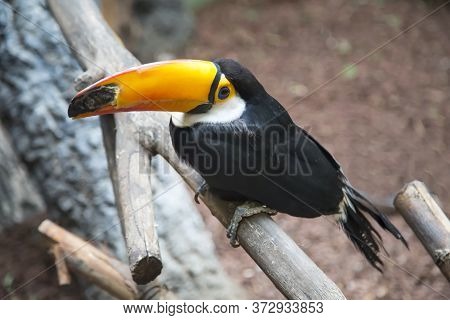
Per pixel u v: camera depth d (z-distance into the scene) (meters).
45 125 6.57
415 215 4.17
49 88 6.56
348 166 8.41
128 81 4.00
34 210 6.87
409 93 9.86
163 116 4.54
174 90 4.02
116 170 4.42
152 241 3.80
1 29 6.61
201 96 4.06
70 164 6.55
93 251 5.05
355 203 4.37
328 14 11.65
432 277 6.75
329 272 6.89
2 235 6.91
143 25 10.47
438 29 11.21
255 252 3.87
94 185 6.48
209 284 6.20
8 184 6.83
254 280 6.88
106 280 4.93
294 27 11.34
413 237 7.17
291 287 3.53
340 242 7.25
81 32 4.93
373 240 4.39
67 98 6.54
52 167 6.64
